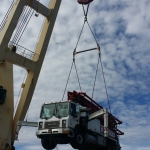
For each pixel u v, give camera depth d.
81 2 19.64
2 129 19.72
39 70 23.62
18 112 22.44
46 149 15.57
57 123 13.83
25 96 22.75
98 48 18.72
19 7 22.11
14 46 22.27
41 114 14.73
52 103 14.82
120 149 20.34
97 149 17.84
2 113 20.23
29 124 16.66
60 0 25.77
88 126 15.56
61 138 14.16
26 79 23.52
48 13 24.61
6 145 19.58
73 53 19.69
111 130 19.30
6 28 21.36
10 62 21.86
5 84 21.58
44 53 24.08
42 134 14.13
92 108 18.05
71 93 16.88
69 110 14.05
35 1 23.30
